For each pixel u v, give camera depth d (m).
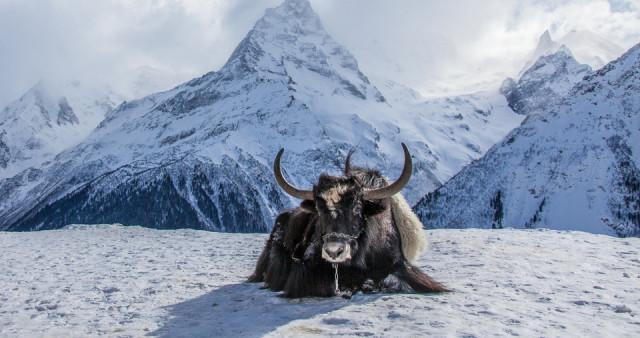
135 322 7.79
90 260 14.73
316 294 8.60
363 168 9.81
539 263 11.43
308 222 9.04
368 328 6.82
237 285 10.11
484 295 8.39
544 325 6.69
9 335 7.41
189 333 7.12
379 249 8.59
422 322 6.83
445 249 13.85
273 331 6.95
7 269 13.40
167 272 12.10
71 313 8.45
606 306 7.59
